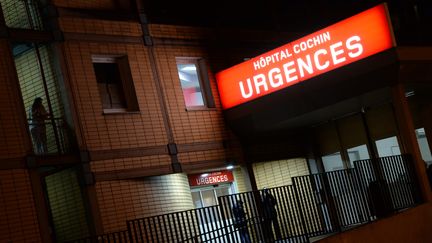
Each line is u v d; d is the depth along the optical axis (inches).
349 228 684.1
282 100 816.9
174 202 776.3
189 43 855.7
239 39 922.1
